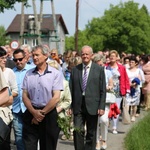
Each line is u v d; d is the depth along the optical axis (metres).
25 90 7.10
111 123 13.17
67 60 12.73
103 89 8.38
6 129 5.85
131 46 72.75
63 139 10.66
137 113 14.93
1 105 5.75
